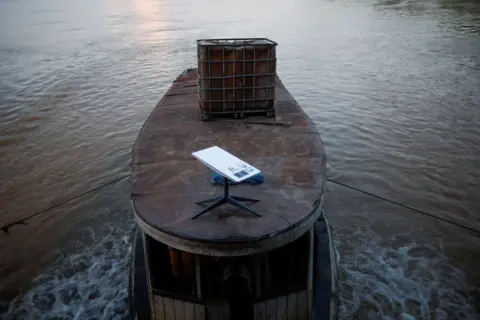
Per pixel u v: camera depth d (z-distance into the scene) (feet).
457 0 189.57
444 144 51.75
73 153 52.19
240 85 32.53
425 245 34.96
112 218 39.73
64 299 30.76
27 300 30.73
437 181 43.86
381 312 28.84
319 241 29.86
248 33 128.77
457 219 37.93
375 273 32.12
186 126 32.48
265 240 18.67
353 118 60.85
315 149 27.94
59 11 201.57
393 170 46.26
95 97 72.33
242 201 21.31
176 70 88.12
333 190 42.88
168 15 181.88
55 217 39.86
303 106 66.18
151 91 75.00
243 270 21.12
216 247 18.54
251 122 32.73
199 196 22.26
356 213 39.27
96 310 29.78
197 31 134.51
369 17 154.61
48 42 118.01
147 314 24.67
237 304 21.85
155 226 19.61
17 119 62.75
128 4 246.88
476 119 58.65
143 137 30.66
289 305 23.08
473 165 46.70
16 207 41.37
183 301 22.85
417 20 141.08
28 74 86.33
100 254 35.09
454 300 29.66
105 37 125.49
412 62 89.66
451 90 71.15
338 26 137.80
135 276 26.86
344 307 29.14
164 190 23.00
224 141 29.45
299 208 20.83
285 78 81.25
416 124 57.93
